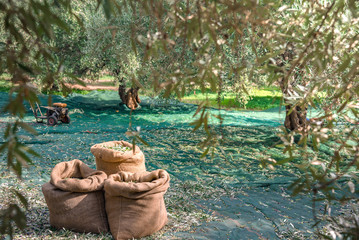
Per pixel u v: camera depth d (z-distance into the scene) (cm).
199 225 405
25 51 81
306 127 127
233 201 498
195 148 841
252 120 1265
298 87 132
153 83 108
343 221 109
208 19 94
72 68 1280
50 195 366
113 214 364
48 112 1100
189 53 503
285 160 128
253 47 104
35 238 341
